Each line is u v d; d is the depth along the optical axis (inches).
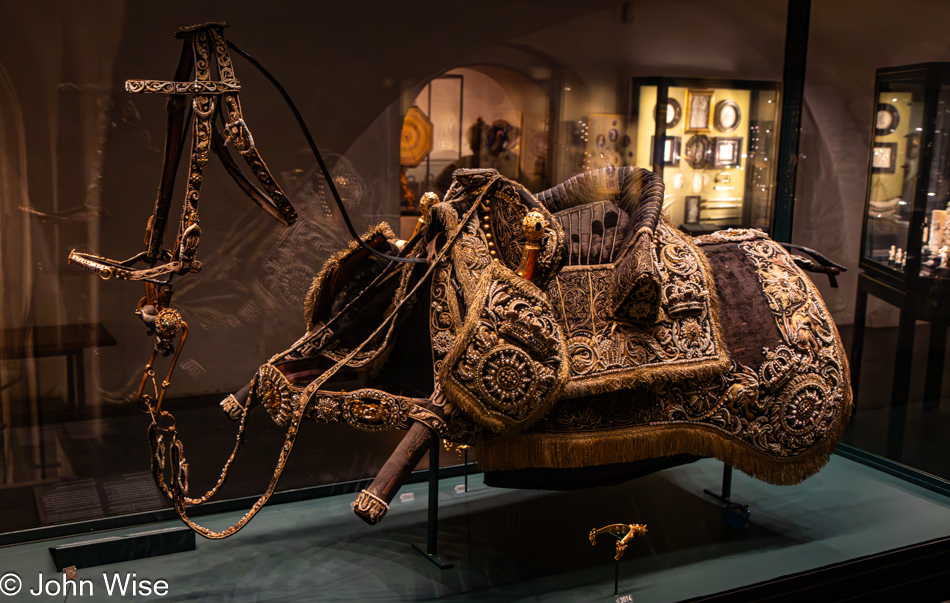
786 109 113.4
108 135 85.1
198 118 63.9
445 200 86.3
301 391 82.6
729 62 105.6
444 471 114.5
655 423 82.6
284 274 98.2
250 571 84.7
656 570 88.3
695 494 111.2
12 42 78.7
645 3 95.9
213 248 94.1
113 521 94.2
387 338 82.1
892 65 115.3
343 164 94.8
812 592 89.5
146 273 65.2
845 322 128.8
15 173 82.5
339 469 108.9
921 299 118.6
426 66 93.5
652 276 79.0
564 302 83.0
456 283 77.1
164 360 95.1
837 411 91.4
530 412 74.7
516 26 92.1
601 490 111.5
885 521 104.3
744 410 85.9
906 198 119.6
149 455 96.6
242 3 84.7
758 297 91.7
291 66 88.4
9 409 89.1
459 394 72.9
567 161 96.6
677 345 83.4
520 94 95.0
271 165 91.4
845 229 124.6
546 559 89.4
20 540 90.1
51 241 86.0
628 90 97.9
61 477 93.0
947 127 114.5
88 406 92.5
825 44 113.0
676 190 107.3
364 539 93.4
